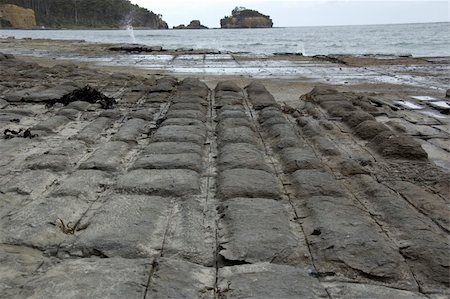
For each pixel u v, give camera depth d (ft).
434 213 14.57
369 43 183.62
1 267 11.16
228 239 12.47
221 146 21.17
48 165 18.16
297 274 10.84
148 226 13.05
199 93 35.35
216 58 83.05
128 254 11.73
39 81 42.60
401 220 13.70
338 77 55.31
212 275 11.06
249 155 19.03
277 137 22.75
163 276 10.64
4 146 20.98
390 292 10.42
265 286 10.33
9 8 357.61
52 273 10.69
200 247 12.25
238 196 15.29
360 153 21.66
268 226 13.01
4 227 13.02
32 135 22.98
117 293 9.91
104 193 15.93
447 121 29.68
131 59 80.38
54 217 13.53
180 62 74.90
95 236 12.39
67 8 418.51
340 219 13.50
